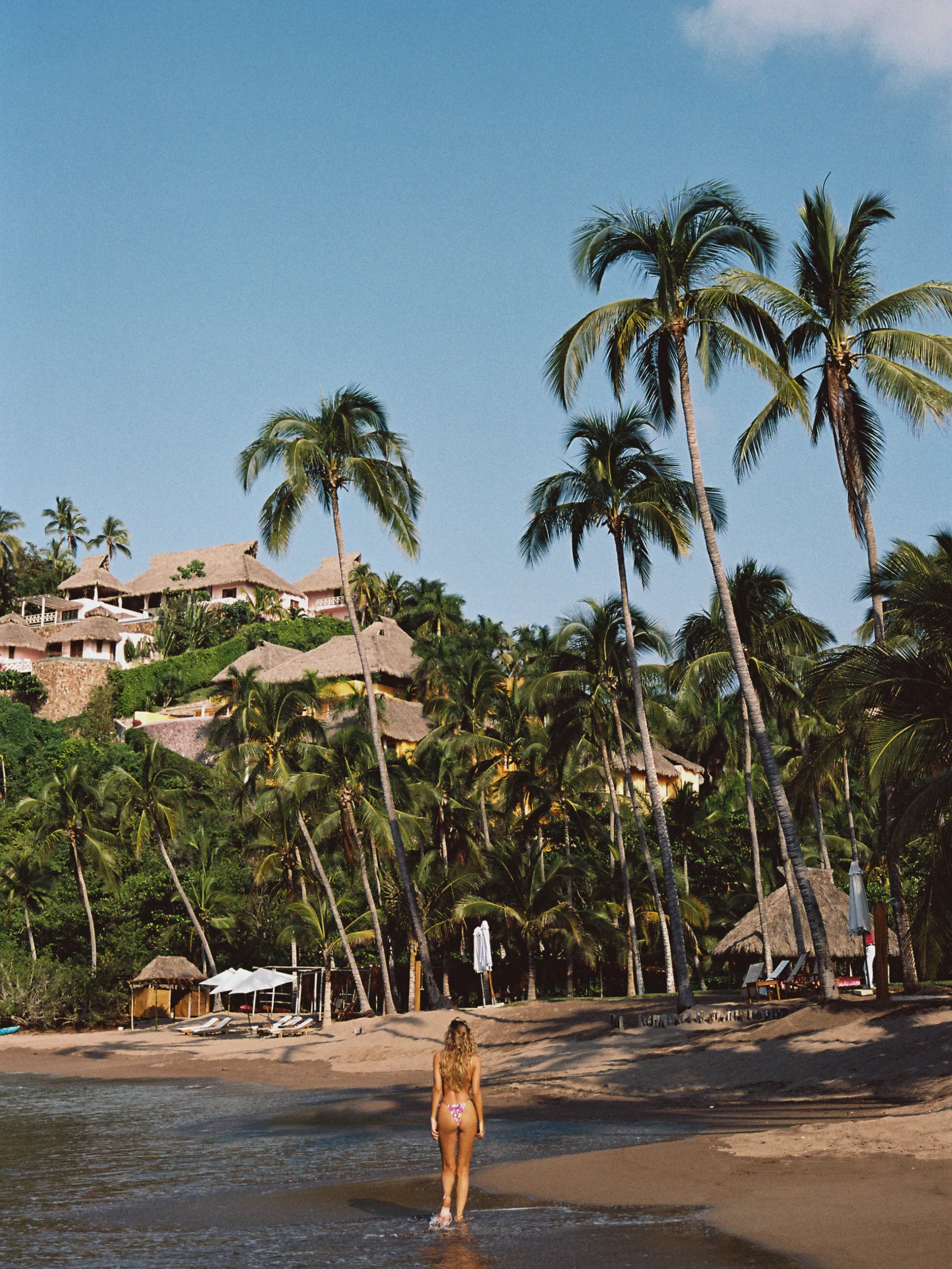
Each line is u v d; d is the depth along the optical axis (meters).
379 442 37.41
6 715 80.31
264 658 83.44
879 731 21.44
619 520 32.47
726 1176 13.05
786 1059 22.30
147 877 60.47
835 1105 18.34
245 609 104.12
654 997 39.44
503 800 53.75
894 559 23.75
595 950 44.59
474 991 52.62
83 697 92.62
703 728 57.41
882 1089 18.88
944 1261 8.65
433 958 51.00
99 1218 12.66
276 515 36.25
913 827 20.70
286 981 48.25
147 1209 13.16
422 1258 9.84
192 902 60.12
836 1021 23.78
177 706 87.88
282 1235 11.26
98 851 57.75
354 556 123.06
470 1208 12.29
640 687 32.28
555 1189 13.07
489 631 81.19
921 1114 15.31
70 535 137.75
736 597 35.56
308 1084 30.62
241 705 52.75
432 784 50.62
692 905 50.75
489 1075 27.98
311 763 45.84
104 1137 20.89
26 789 75.88
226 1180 15.28
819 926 25.78
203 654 93.56
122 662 101.75
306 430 36.59
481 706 51.75
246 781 53.94
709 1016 28.33
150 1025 55.12
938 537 22.53
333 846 50.44
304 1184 14.59
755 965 35.09
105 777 58.88
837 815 60.28
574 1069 26.20
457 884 46.00
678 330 27.92
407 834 44.28
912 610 21.94
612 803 48.03
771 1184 12.34
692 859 57.16
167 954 58.78
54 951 59.56
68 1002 54.78
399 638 81.38
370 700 38.38
